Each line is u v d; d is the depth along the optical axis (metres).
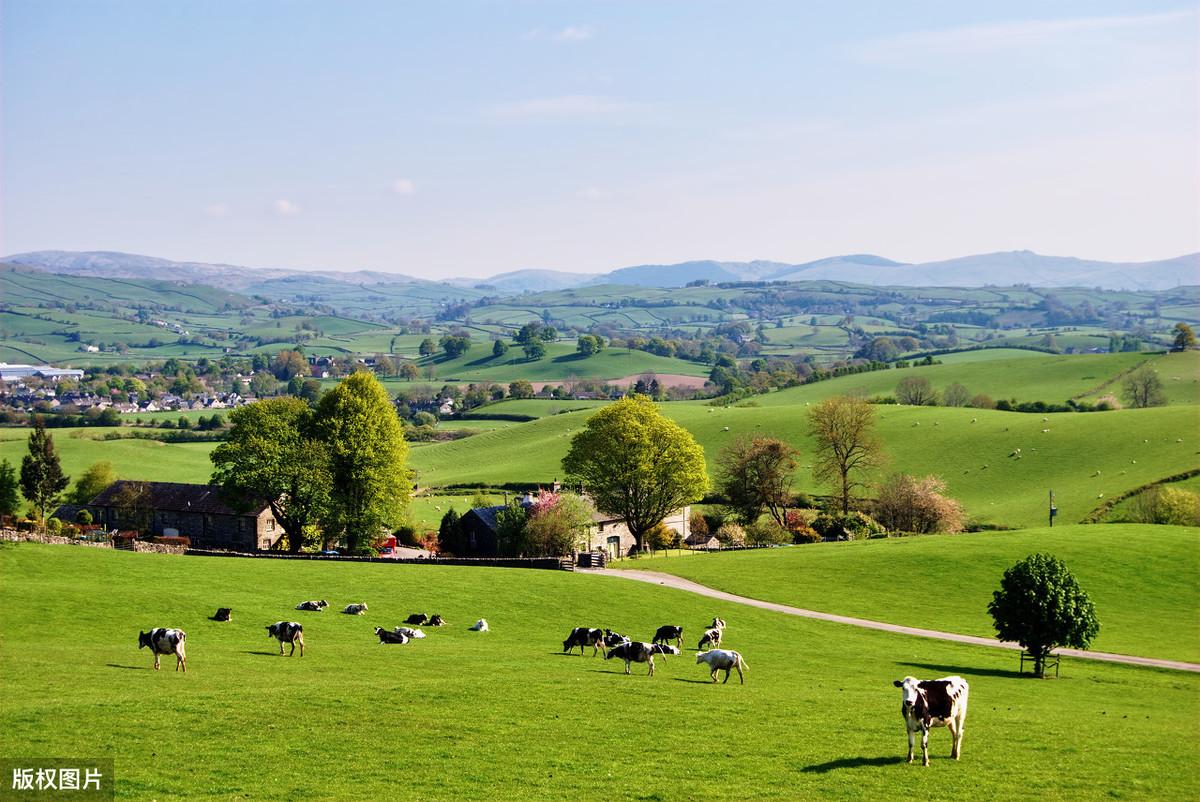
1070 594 58.59
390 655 51.12
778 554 101.94
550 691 42.16
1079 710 46.84
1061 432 169.12
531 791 28.94
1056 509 134.62
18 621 53.53
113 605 58.84
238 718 35.12
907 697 33.12
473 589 74.25
